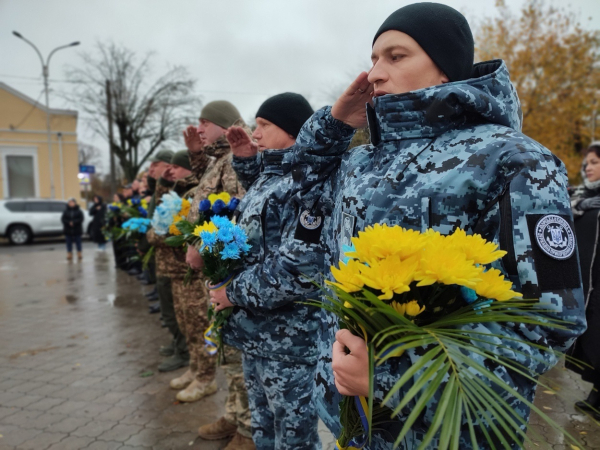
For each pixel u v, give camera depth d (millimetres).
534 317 740
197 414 2895
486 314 728
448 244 740
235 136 2078
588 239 2645
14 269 9953
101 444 2568
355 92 1288
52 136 21828
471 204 872
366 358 821
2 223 15148
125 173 26359
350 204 1061
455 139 931
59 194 22109
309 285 1553
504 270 834
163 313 3730
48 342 4570
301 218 1552
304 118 1954
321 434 2588
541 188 784
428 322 770
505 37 17516
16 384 3486
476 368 636
